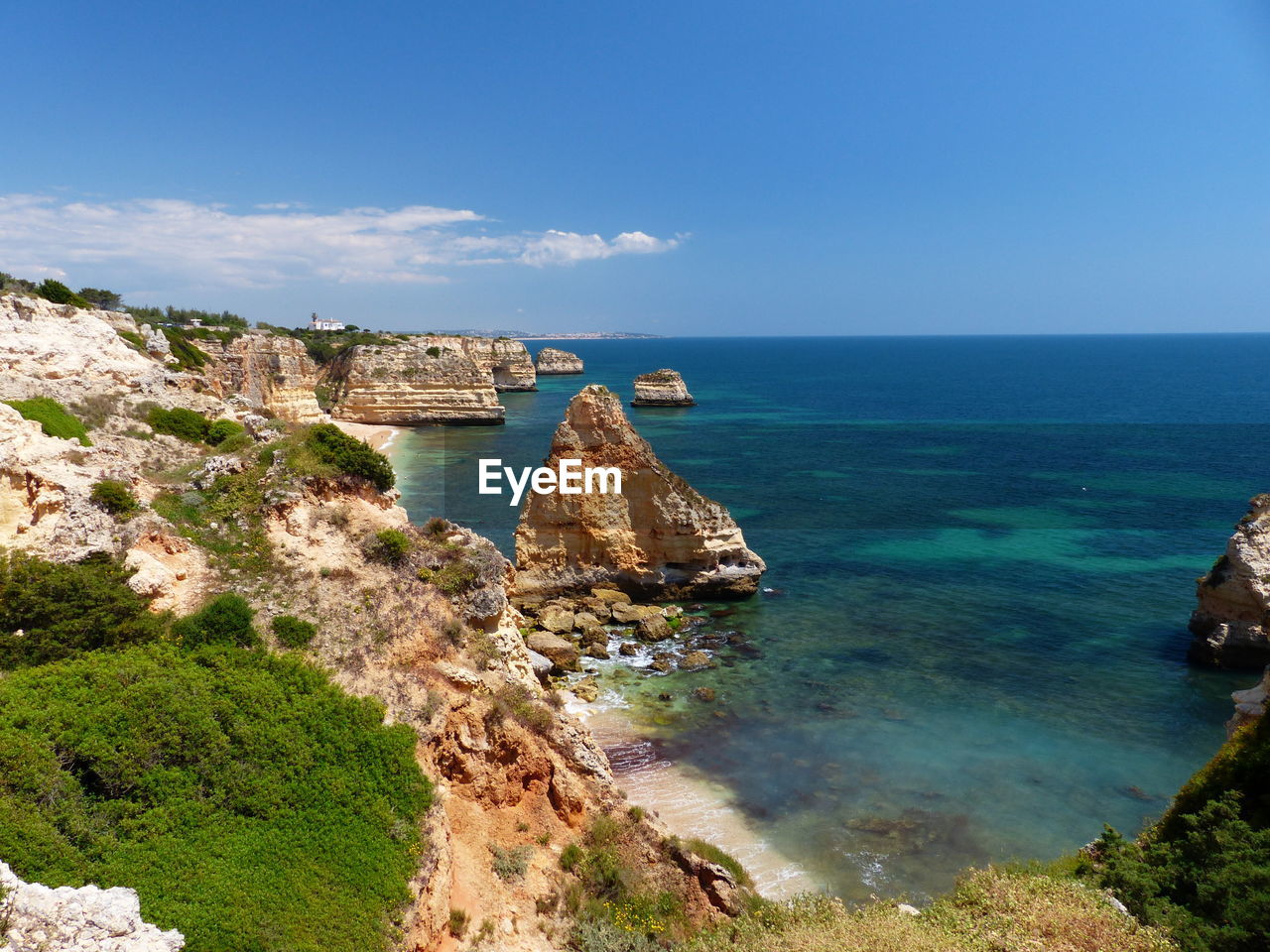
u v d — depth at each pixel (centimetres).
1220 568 4078
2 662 1709
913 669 3991
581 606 4666
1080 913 1762
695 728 3375
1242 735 2261
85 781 1488
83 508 2158
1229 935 1611
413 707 2008
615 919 1884
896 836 2670
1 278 5522
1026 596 5078
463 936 1662
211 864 1417
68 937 1119
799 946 1695
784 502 7838
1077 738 3328
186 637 1942
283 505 2445
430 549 2517
